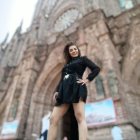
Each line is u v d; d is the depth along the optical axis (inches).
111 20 1369.3
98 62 1074.1
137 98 957.2
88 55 1163.9
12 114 1216.8
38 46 1688.0
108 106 813.2
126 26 1267.2
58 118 207.2
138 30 1147.9
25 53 1667.1
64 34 1656.0
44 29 2018.9
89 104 875.4
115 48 1159.0
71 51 254.8
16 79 1497.3
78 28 1454.2
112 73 915.4
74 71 228.5
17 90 1376.7
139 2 1485.0
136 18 1207.6
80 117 198.5
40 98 1376.7
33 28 2057.1
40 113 1294.3
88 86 986.7
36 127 1207.6
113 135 718.5
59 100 211.6
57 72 1453.0
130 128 697.6
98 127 777.6
